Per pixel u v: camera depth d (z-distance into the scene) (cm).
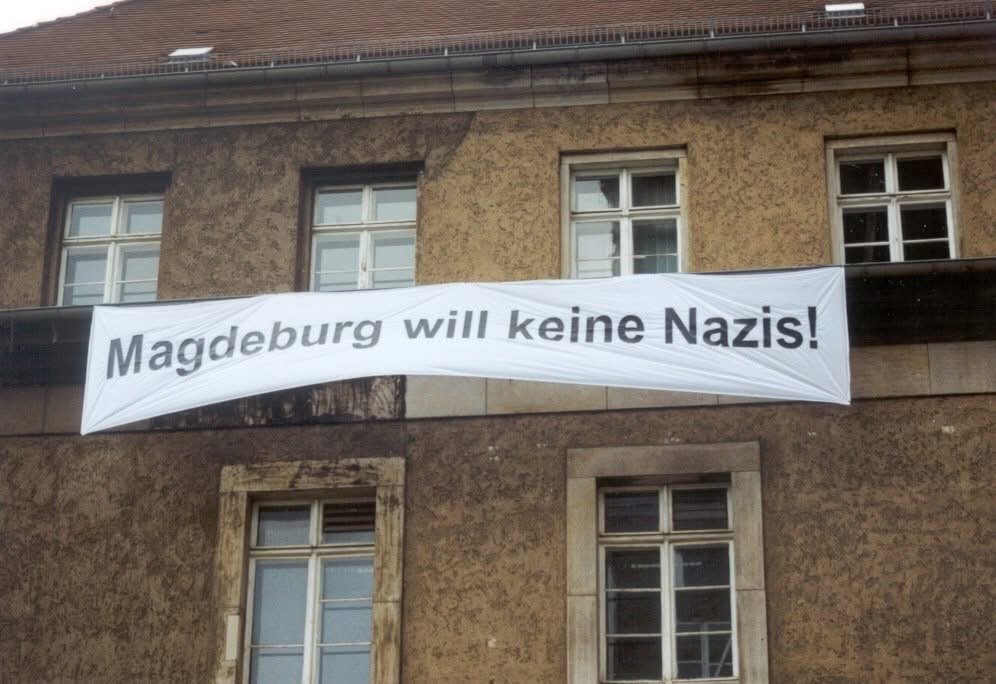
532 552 1476
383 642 1464
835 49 1602
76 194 1706
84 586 1523
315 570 1514
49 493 1559
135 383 1508
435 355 1466
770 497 1464
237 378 1491
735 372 1438
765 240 1567
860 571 1434
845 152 1600
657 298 1466
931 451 1463
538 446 1505
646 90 1628
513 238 1599
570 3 1820
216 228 1647
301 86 1667
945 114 1590
